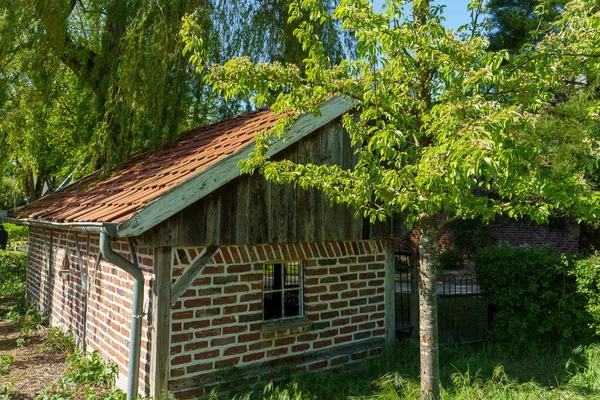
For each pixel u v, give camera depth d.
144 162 8.51
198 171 5.33
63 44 9.99
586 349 7.25
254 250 6.05
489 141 3.03
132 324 5.38
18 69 10.95
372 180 4.62
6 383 6.31
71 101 14.63
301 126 6.09
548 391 5.76
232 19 11.88
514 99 4.37
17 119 10.33
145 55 8.88
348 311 6.93
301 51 11.73
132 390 5.31
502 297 8.15
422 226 4.66
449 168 3.49
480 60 4.03
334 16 4.34
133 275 5.38
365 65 4.47
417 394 5.36
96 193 7.77
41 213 8.52
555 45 4.18
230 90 4.77
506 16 13.13
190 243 5.45
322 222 6.62
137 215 4.86
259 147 4.99
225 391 5.62
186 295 5.50
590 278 7.49
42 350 7.84
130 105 8.73
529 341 7.98
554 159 6.61
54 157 19.30
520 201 4.47
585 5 4.13
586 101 7.90
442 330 9.27
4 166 10.77
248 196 5.91
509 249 8.41
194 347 5.52
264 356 6.05
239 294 5.89
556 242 16.52
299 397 5.18
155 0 9.18
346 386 5.94
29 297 11.85
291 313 7.37
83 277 7.67
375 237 7.21
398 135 3.87
